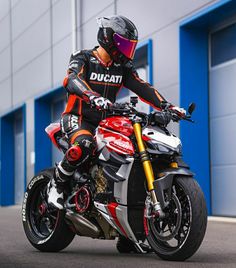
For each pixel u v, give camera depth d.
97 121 5.66
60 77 17.94
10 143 23.66
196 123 11.54
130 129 5.21
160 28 12.45
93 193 5.43
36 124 19.86
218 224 9.62
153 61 12.70
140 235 5.24
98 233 5.45
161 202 4.86
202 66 11.67
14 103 22.31
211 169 11.59
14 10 22.34
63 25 17.69
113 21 5.31
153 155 5.05
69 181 5.70
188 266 4.78
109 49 5.40
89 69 5.64
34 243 6.12
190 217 4.81
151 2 12.77
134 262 5.09
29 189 6.30
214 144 11.53
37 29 19.88
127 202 5.09
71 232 5.94
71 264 5.04
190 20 11.28
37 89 19.86
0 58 24.11
